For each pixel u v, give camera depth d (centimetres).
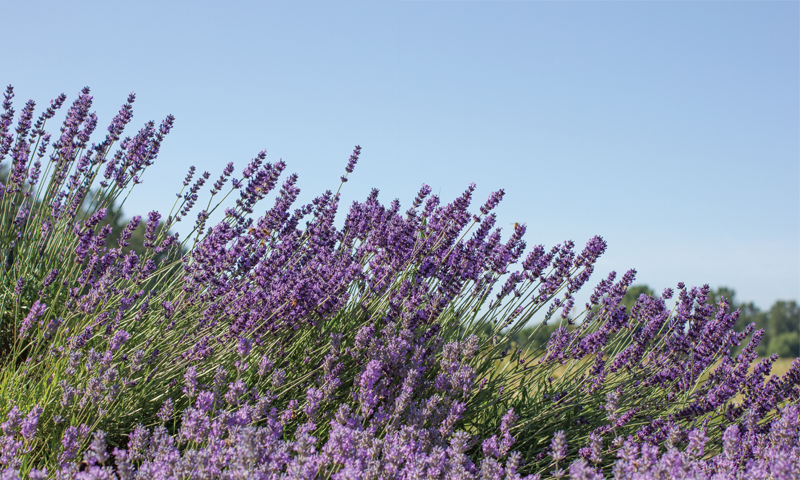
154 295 455
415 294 429
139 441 260
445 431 306
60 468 248
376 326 450
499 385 441
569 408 420
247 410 291
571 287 466
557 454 264
